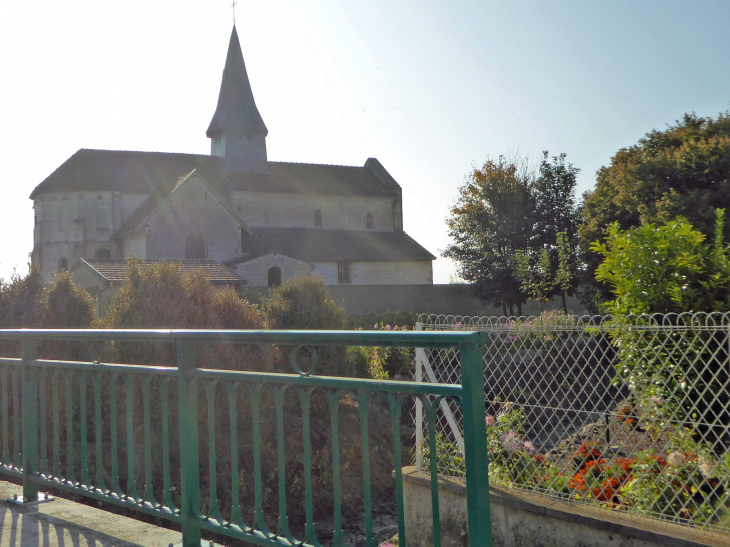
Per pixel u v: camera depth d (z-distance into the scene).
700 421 3.99
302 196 46.28
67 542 3.10
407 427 11.82
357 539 8.81
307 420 2.56
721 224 4.67
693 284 4.52
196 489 2.93
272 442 10.17
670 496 3.97
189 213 36.12
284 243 42.38
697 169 23.17
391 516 9.62
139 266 11.52
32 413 3.91
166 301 10.88
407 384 2.17
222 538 8.20
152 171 43.75
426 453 5.42
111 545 3.05
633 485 4.14
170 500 3.10
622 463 4.27
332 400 2.49
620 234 5.09
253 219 44.59
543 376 4.68
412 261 44.59
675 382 4.06
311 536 2.57
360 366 12.98
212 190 36.72
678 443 3.99
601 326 4.29
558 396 4.89
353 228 47.94
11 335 3.94
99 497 3.42
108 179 41.62
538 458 4.69
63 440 8.62
